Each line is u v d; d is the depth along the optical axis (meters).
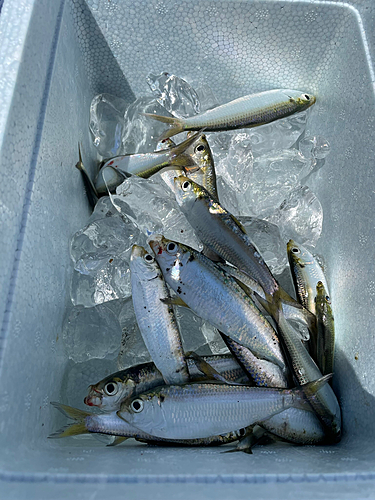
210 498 0.18
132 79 0.39
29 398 0.24
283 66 0.38
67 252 0.32
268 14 0.35
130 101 0.40
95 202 0.37
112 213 0.35
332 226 0.34
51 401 0.28
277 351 0.29
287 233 0.36
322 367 0.30
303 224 0.35
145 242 0.33
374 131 0.29
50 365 0.28
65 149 0.31
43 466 0.20
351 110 0.33
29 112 0.26
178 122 0.35
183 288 0.28
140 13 0.35
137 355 0.31
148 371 0.28
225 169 0.37
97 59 0.37
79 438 0.28
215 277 0.28
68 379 0.31
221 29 0.36
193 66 0.38
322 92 0.37
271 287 0.29
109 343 0.32
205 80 0.39
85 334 0.31
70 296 0.33
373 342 0.27
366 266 0.29
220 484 0.19
